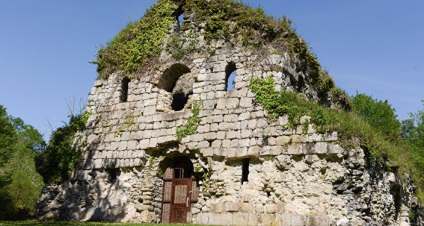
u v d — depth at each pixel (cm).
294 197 1834
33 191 3825
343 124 1853
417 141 4859
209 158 2064
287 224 1797
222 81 2167
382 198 1903
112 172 2359
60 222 2003
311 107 1942
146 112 2334
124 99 2531
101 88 2584
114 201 2259
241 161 2006
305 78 2336
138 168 2266
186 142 2150
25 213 2884
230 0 2328
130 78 2480
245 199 1930
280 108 1972
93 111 2544
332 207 1753
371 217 1761
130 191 2241
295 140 1894
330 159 1817
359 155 1781
